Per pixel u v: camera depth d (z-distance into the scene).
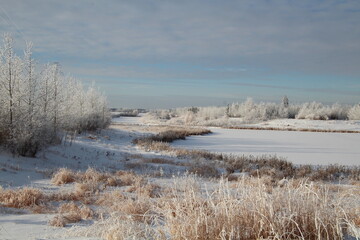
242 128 57.84
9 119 13.09
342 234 3.03
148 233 3.42
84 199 7.15
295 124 67.06
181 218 3.31
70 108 22.81
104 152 18.66
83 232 3.82
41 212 5.91
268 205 3.24
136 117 117.31
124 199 7.16
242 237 3.06
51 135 14.96
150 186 8.41
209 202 3.80
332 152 23.84
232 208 3.32
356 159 20.38
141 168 13.55
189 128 47.91
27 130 12.92
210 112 97.81
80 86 28.31
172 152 20.42
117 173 11.27
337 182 12.80
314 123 68.69
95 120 29.53
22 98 13.59
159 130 42.44
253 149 25.36
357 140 34.94
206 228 3.05
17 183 8.53
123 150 20.89
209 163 15.95
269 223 3.06
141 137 29.59
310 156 21.61
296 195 3.54
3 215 5.54
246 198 3.56
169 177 11.42
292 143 30.66
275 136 39.38
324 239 3.00
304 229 3.06
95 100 31.62
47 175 10.20
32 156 13.34
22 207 6.23
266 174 13.34
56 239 3.62
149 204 5.84
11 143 12.62
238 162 16.50
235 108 102.06
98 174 9.98
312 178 13.20
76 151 17.05
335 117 84.62
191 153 20.02
